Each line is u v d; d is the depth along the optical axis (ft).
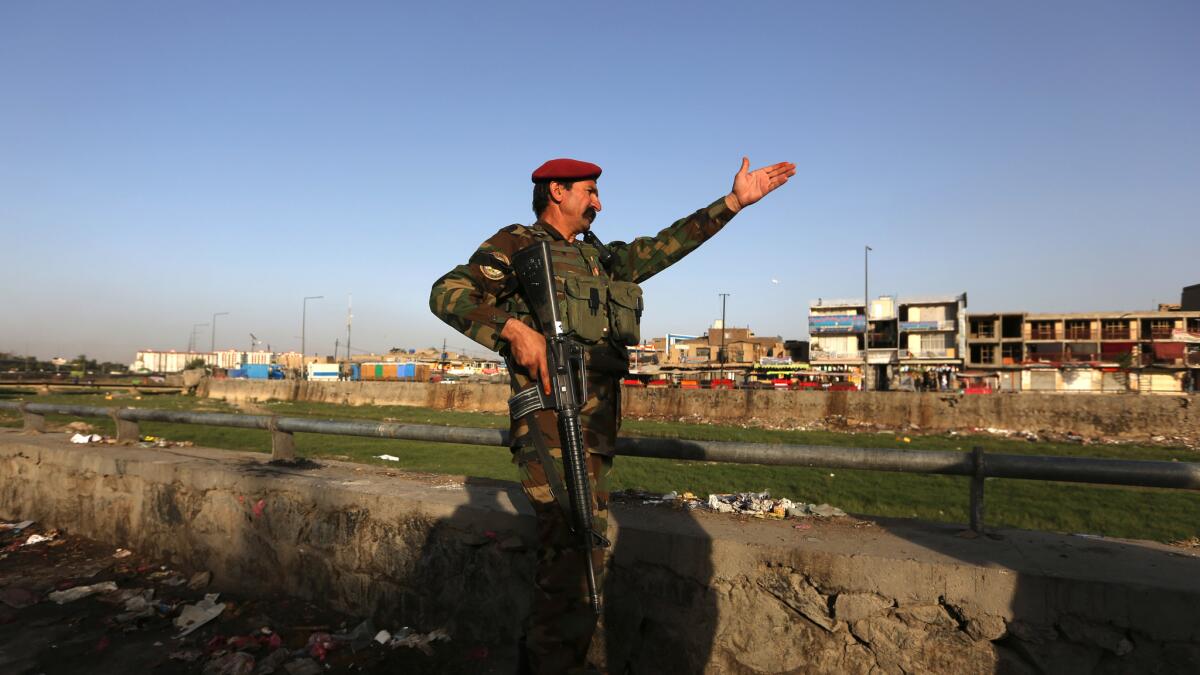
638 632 8.70
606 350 7.16
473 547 10.02
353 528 11.41
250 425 14.65
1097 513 25.61
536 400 6.84
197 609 11.69
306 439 48.75
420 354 367.04
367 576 11.19
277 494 12.49
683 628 8.38
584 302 6.98
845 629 7.49
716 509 9.88
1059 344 229.86
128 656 10.10
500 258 7.14
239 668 9.52
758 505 9.94
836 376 196.95
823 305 257.75
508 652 9.55
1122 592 6.31
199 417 15.90
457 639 10.07
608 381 7.24
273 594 12.37
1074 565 6.93
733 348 291.99
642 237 8.12
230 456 15.56
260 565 12.67
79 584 13.14
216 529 13.42
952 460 8.11
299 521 12.14
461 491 11.30
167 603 11.95
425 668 9.39
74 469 16.39
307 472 13.35
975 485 8.17
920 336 244.83
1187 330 219.82
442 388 120.57
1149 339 221.87
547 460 6.78
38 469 17.37
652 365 231.30
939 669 7.02
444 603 10.27
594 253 7.70
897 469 8.35
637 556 8.74
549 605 6.86
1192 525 23.52
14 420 46.78
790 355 306.14
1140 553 7.35
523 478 7.06
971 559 7.20
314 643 10.18
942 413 86.79
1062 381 175.42
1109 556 7.25
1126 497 29.40
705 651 8.21
